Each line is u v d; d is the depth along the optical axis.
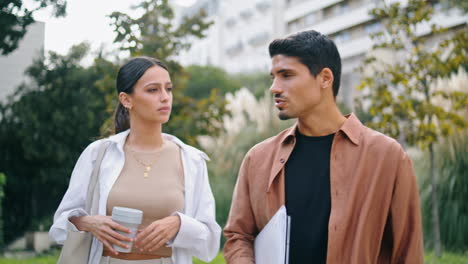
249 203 2.04
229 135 8.97
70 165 8.32
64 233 2.00
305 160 1.90
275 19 39.62
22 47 7.24
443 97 6.36
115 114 2.40
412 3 6.33
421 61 6.30
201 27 6.26
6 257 6.65
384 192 1.77
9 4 5.01
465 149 6.61
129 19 5.47
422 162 7.05
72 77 7.73
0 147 8.12
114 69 5.79
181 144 2.30
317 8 34.56
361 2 30.88
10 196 8.32
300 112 1.84
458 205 6.39
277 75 1.86
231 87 30.73
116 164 2.14
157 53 5.83
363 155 1.80
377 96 6.55
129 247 1.88
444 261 5.39
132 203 2.05
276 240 1.67
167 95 2.13
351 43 31.41
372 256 1.76
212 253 2.20
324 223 1.80
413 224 1.78
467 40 6.16
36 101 7.72
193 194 2.20
